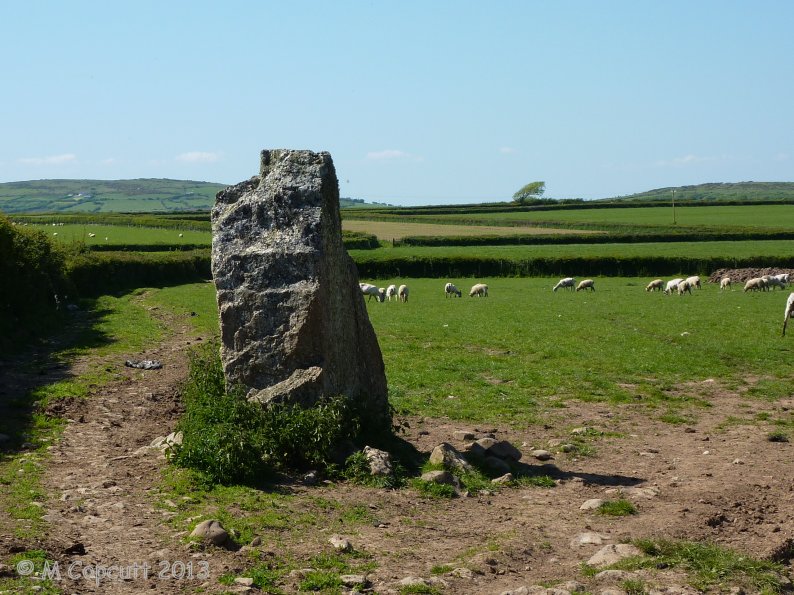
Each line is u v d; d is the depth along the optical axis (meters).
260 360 14.78
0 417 16.88
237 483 12.81
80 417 17.25
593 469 15.09
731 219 137.38
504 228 127.25
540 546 10.64
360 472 13.49
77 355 26.52
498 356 28.36
